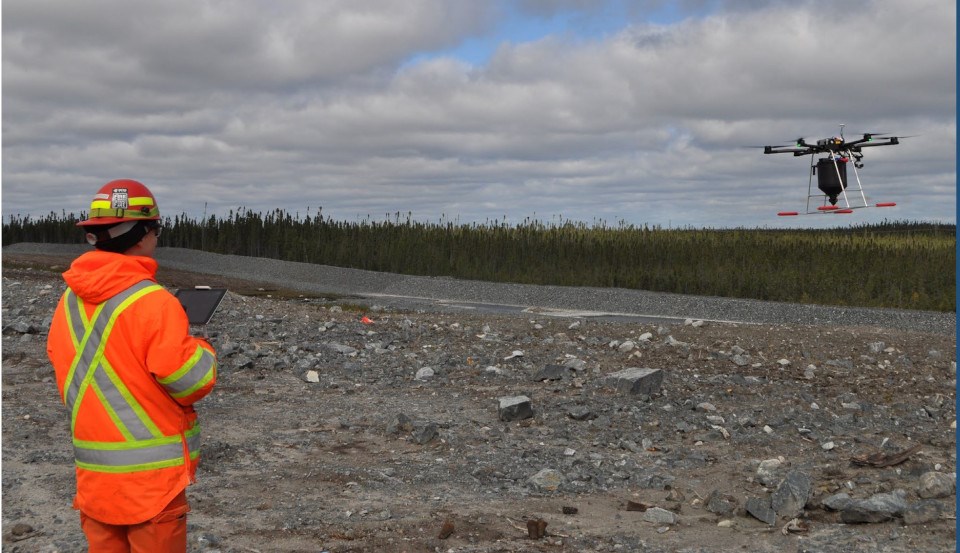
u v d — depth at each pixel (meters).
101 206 2.90
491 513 5.81
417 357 12.77
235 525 5.41
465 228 49.94
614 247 44.62
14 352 11.41
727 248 42.38
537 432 8.34
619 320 21.77
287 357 12.20
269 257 52.97
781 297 33.75
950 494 6.07
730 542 5.25
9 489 6.02
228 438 7.80
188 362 2.84
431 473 6.82
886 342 15.75
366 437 8.02
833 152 27.77
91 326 2.89
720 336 16.08
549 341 14.91
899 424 9.13
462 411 9.23
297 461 7.11
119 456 2.87
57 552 4.88
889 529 5.47
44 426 7.84
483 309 25.45
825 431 8.69
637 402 9.71
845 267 36.91
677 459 7.48
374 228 51.91
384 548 5.02
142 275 2.94
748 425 8.80
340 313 18.89
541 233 48.72
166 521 2.92
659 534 5.41
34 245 51.16
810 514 5.84
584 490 6.49
